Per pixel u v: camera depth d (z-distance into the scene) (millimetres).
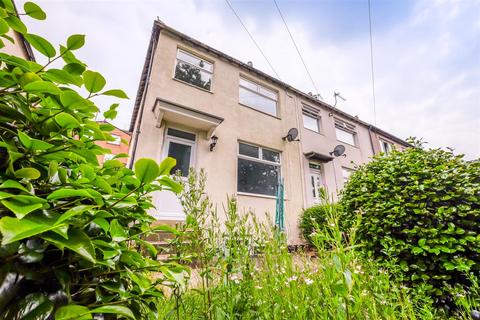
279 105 7742
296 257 1807
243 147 6301
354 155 9469
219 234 1607
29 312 450
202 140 5477
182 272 822
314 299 1180
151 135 4707
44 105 696
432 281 1740
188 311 1393
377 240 2070
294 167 7043
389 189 2260
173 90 5324
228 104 6270
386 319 1123
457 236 1829
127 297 678
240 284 1329
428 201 2047
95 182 659
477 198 1918
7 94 580
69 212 433
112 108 973
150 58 6051
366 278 1385
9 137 594
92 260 468
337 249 947
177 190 790
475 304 1500
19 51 4520
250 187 6004
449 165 2221
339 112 9695
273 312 1170
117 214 811
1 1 648
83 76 698
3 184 441
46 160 624
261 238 1533
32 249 489
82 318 456
